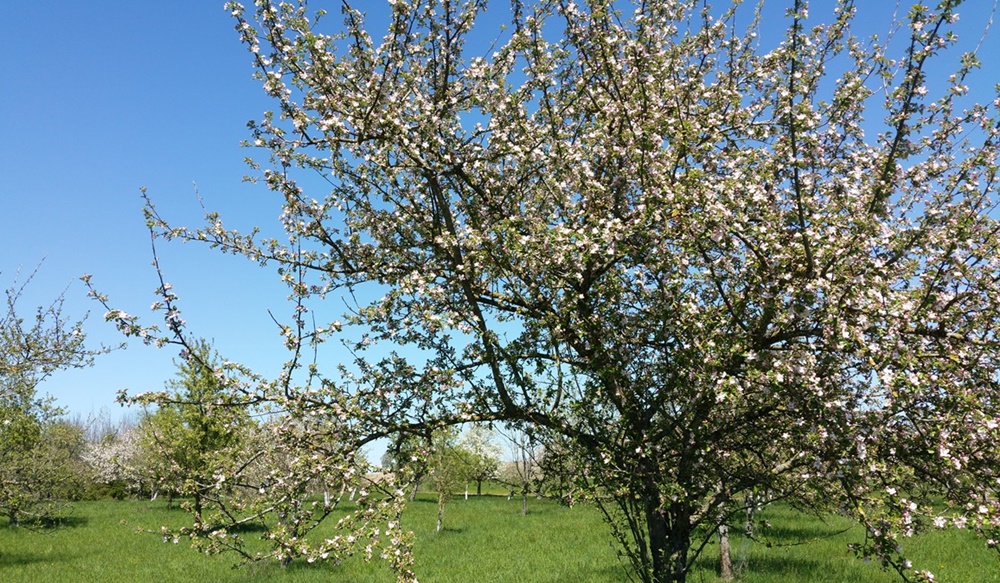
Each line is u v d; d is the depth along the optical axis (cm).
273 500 594
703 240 498
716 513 532
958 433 467
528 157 618
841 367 487
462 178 641
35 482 1998
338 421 601
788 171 531
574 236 522
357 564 1590
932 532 1697
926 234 507
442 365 639
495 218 641
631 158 552
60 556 2017
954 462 444
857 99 538
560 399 574
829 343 457
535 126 647
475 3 629
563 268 568
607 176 615
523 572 1505
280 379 606
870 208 484
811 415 459
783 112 483
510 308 620
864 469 434
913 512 430
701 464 530
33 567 1830
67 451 2716
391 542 558
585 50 611
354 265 718
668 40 660
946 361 460
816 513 674
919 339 455
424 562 1719
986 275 493
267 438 636
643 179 533
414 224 698
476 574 1514
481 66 655
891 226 555
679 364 505
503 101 638
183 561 1802
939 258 498
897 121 458
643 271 584
